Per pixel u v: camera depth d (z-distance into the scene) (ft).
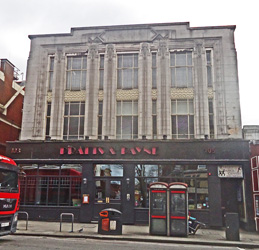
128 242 38.37
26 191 58.90
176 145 56.34
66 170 58.95
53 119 62.54
